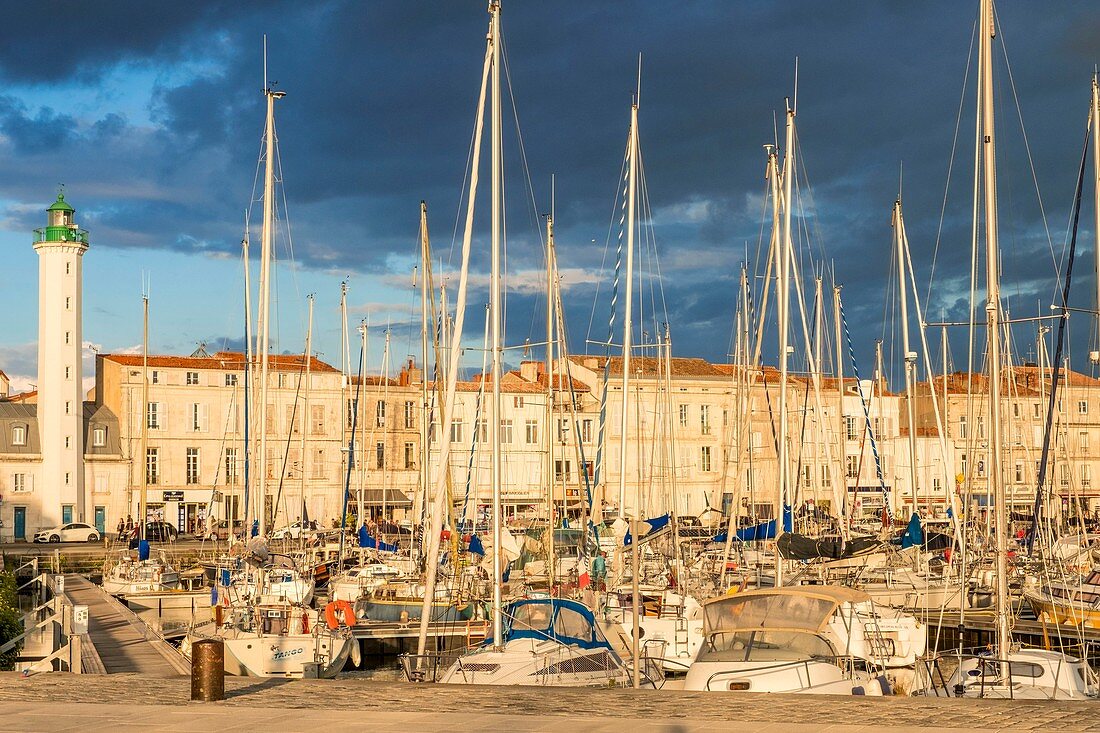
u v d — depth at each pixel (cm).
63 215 9512
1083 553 5050
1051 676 2384
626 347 4056
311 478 9869
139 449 9550
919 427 10344
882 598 4059
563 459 5488
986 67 2652
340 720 1497
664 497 6556
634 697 1669
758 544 4969
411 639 3944
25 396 11862
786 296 3909
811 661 2172
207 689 1677
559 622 2655
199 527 9094
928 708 1524
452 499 4169
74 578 6544
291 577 4819
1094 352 3916
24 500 9150
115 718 1528
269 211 4903
